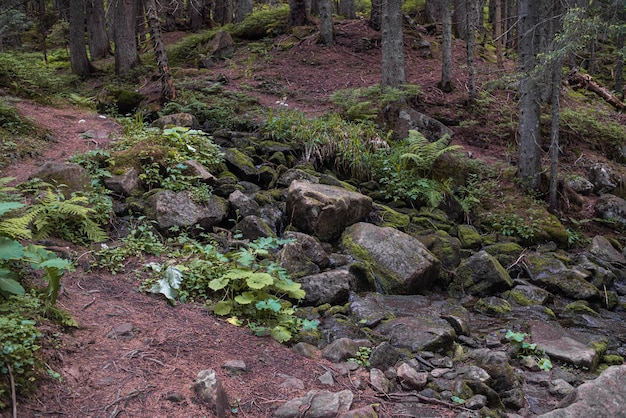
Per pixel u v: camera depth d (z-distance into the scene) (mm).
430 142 12328
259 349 4879
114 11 19188
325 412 3965
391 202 10375
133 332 4680
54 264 4043
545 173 11211
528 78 10492
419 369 5129
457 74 16297
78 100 13750
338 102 13617
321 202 8398
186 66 19312
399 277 7668
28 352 3635
